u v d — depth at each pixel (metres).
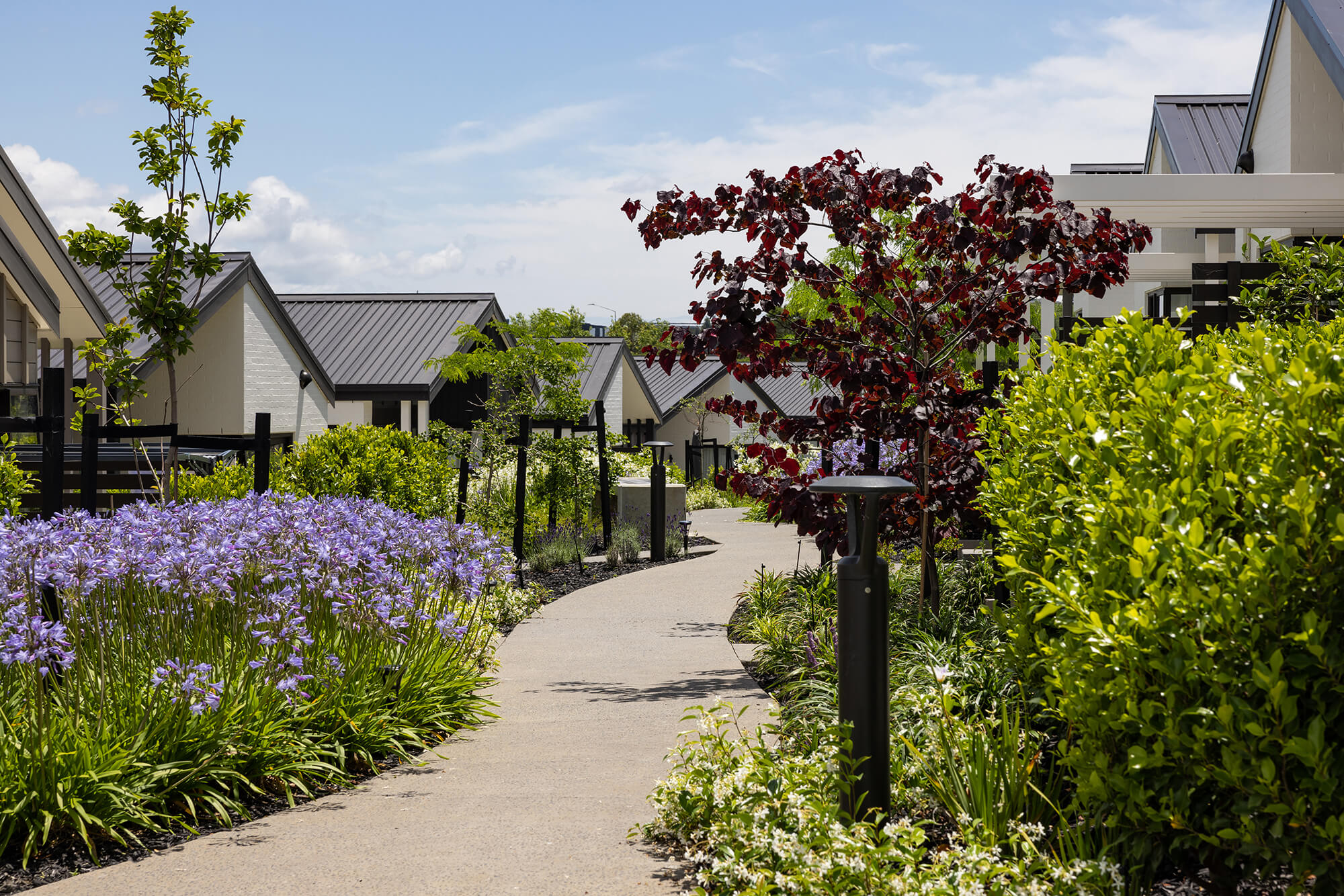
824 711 5.42
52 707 4.73
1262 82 14.20
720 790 4.11
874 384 7.37
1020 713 4.70
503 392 22.98
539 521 17.28
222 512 6.13
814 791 3.96
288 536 6.11
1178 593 2.90
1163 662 2.97
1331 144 13.36
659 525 15.67
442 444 18.48
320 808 4.79
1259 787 2.78
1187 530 2.97
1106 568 3.32
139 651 5.34
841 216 7.47
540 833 4.36
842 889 3.31
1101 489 3.81
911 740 4.72
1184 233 16.45
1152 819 3.17
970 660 5.77
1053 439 4.74
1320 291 9.84
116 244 10.38
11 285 13.02
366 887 3.79
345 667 5.95
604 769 5.33
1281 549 2.76
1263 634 2.91
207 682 4.78
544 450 17.02
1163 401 3.68
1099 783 3.25
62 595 5.14
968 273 7.75
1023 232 7.23
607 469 17.50
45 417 7.18
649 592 12.04
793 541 18.64
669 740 5.86
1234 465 3.28
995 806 3.87
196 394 19.69
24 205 13.35
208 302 18.47
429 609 7.32
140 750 4.60
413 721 6.02
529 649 8.74
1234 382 3.41
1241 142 14.96
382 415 26.05
